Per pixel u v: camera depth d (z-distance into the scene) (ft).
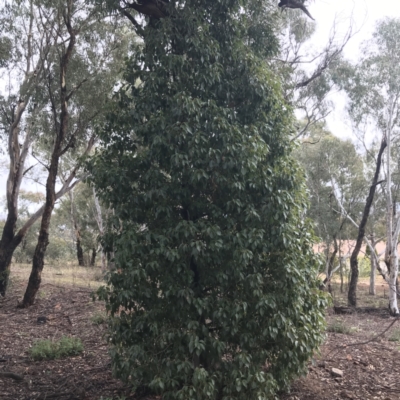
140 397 20.85
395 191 75.66
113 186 19.11
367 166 84.53
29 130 50.98
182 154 17.90
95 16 40.73
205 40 19.42
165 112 19.40
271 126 19.88
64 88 42.75
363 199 83.15
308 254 19.80
